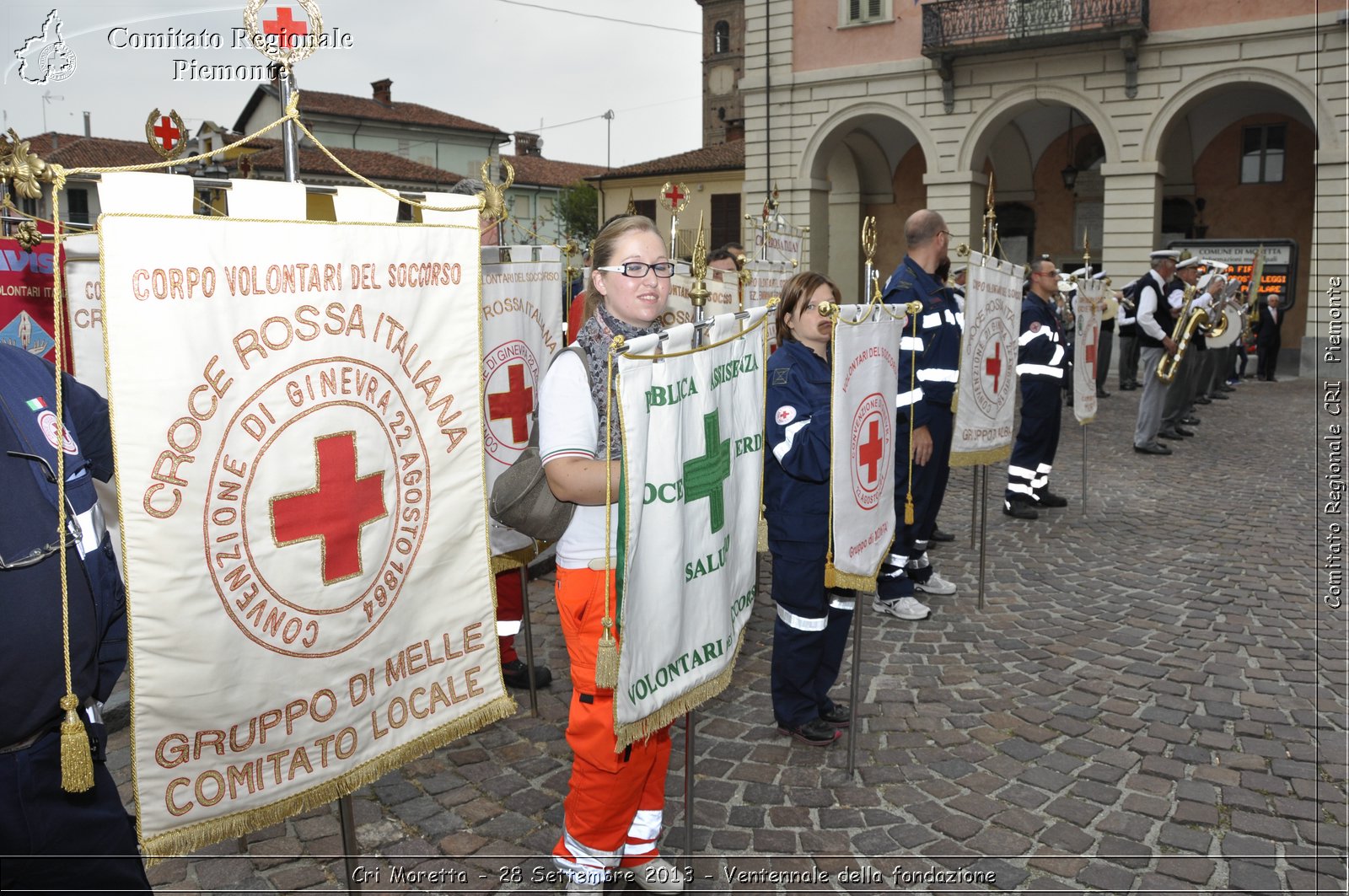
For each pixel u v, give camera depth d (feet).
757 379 10.13
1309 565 21.76
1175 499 28.68
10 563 6.10
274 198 6.71
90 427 7.02
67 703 6.01
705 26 174.50
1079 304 25.36
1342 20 61.46
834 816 11.36
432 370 7.52
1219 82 65.36
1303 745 13.07
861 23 75.92
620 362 7.48
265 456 6.47
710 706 14.44
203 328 6.14
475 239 7.84
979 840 10.87
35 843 6.33
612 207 123.34
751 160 81.61
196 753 6.37
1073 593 19.75
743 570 10.01
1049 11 68.33
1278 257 68.18
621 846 9.73
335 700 7.03
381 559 7.22
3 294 12.57
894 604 18.25
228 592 6.34
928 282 17.63
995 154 87.86
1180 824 11.19
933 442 18.19
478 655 8.06
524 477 8.69
